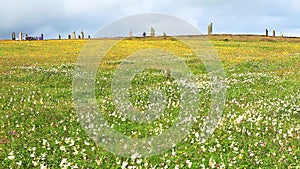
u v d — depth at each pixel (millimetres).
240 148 12648
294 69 34688
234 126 15219
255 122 15969
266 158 11859
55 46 62156
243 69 34969
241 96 21703
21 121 15727
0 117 16219
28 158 11484
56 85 25859
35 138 13383
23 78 28016
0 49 55156
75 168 10852
